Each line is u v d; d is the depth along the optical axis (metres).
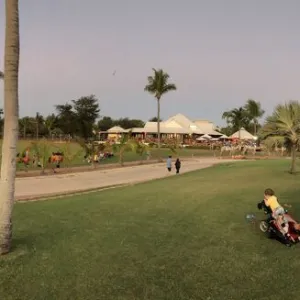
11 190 6.42
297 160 34.12
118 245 6.88
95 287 5.04
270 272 5.51
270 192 7.44
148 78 58.50
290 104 21.02
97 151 32.31
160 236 7.49
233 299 4.67
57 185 19.36
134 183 19.78
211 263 5.90
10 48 6.36
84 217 9.48
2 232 6.33
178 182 18.33
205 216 9.34
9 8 6.34
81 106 97.75
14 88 6.41
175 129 95.06
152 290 4.93
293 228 6.96
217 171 25.02
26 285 5.11
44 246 6.82
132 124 137.38
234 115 71.62
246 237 7.35
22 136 98.31
